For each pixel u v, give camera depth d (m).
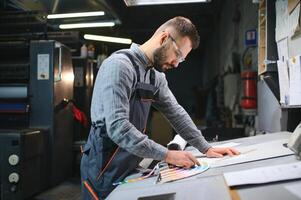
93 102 1.25
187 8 6.34
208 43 9.04
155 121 3.59
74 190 2.80
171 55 1.25
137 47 1.28
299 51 1.44
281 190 0.70
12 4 3.28
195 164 1.08
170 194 0.79
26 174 2.39
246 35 3.21
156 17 6.83
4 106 2.82
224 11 5.93
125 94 1.14
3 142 2.31
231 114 4.49
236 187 0.76
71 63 3.28
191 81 10.86
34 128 2.76
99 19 3.06
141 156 1.09
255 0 2.04
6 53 2.93
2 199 2.33
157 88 1.38
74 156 3.39
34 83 2.83
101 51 4.60
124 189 0.92
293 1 1.48
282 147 1.17
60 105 2.97
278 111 2.00
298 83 1.44
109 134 1.11
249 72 2.92
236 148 1.31
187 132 1.40
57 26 3.25
